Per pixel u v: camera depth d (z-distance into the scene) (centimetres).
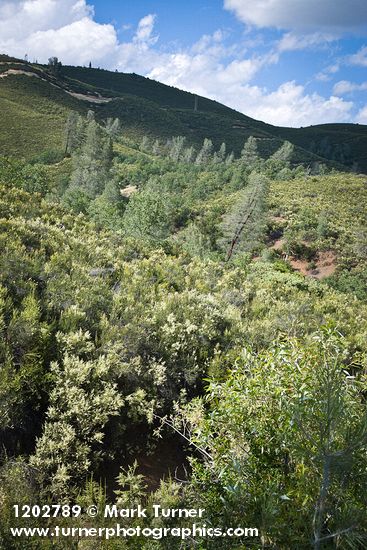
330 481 269
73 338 587
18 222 1178
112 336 652
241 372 395
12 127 10550
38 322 593
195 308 893
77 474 461
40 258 949
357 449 263
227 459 354
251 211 4331
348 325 1229
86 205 4397
